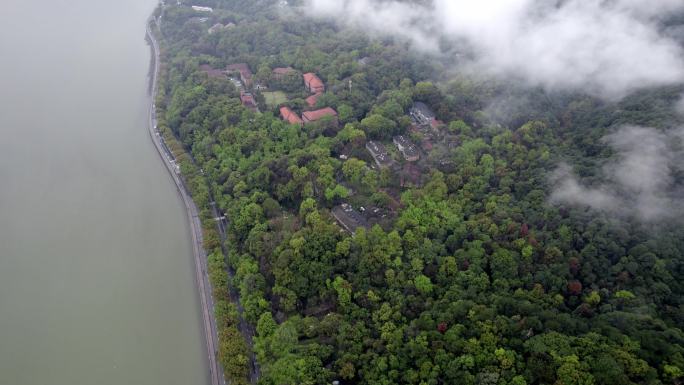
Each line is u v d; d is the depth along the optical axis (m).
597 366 187.00
